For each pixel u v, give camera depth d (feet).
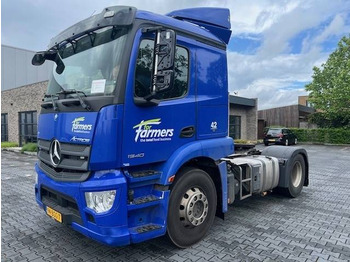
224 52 14.64
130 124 10.39
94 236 9.96
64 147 10.98
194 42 13.00
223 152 14.14
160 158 11.43
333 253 12.54
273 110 111.45
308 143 89.25
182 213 12.38
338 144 85.15
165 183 11.37
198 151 12.70
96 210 9.85
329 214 17.66
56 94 12.28
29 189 23.98
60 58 13.10
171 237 12.05
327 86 97.09
